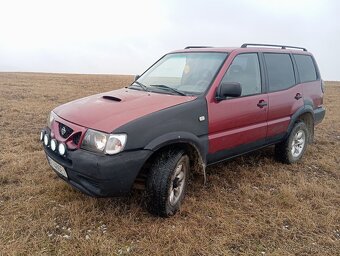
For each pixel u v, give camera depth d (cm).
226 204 408
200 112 388
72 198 398
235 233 346
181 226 350
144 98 395
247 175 504
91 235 328
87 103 395
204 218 371
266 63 508
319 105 639
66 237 324
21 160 519
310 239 343
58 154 361
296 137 574
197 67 454
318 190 457
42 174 469
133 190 417
